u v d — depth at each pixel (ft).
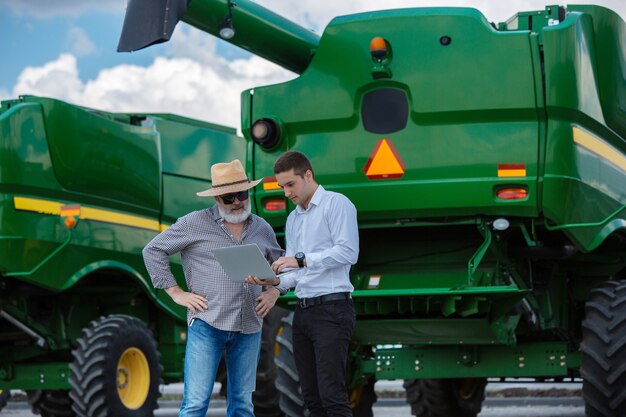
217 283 25.48
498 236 32.45
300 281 26.04
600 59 33.12
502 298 31.73
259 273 24.36
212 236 25.67
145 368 44.37
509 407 53.72
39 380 45.75
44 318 46.37
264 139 33.45
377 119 32.78
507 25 33.63
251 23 33.96
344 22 33.04
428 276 33.24
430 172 32.24
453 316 32.96
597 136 33.14
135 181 47.47
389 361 34.12
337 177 33.04
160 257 25.63
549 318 34.65
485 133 31.86
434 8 32.32
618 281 33.53
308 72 33.45
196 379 25.46
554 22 32.53
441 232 33.88
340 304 25.99
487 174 31.81
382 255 34.12
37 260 42.55
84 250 44.55
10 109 42.37
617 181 34.27
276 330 44.19
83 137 44.75
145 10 30.58
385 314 33.32
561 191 31.42
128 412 43.01
